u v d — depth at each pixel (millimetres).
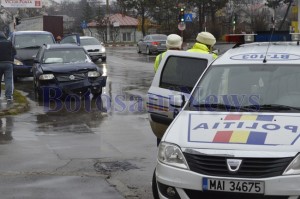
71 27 83062
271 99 5598
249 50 6512
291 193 4508
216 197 4707
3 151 8297
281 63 5984
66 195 6047
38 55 15727
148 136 9586
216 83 6031
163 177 4984
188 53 7555
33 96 15383
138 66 26016
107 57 34281
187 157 4852
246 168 4605
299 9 26250
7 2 38188
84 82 14109
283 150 4609
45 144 8867
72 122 11102
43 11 77688
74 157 7957
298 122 5066
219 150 4723
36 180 6656
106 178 6801
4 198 5898
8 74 13070
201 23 52531
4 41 12922
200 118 5383
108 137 9508
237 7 57000
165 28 58750
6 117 11625
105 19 68438
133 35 78375
